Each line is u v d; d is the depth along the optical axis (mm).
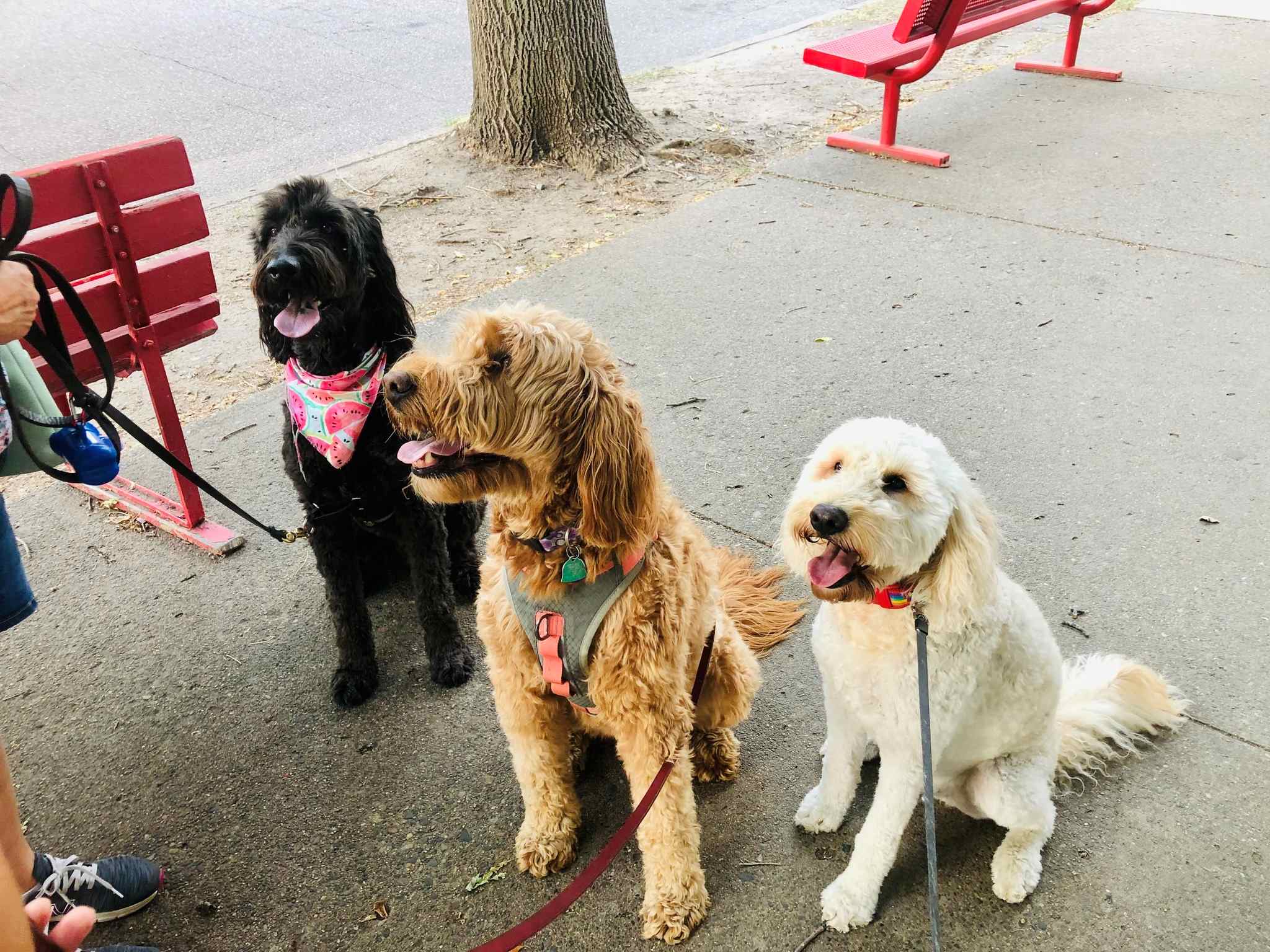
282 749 2902
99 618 3412
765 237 5719
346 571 3018
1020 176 6227
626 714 2270
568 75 6727
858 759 2467
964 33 6594
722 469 3920
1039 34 9328
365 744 2912
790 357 4586
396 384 2117
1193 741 2693
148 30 12000
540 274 5461
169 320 3500
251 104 9078
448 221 6219
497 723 2975
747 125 7480
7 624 2289
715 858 2514
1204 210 5613
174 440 3619
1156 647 2971
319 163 7398
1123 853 2424
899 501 1965
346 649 3066
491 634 2375
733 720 2652
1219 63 8062
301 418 2783
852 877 2297
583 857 2551
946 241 5512
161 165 3277
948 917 2312
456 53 10617
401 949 2342
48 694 3105
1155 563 3281
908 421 4070
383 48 10875
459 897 2457
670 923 2303
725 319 4930
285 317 2705
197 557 3697
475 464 2148
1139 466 3723
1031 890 2334
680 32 10781
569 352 2096
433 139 7582
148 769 2846
